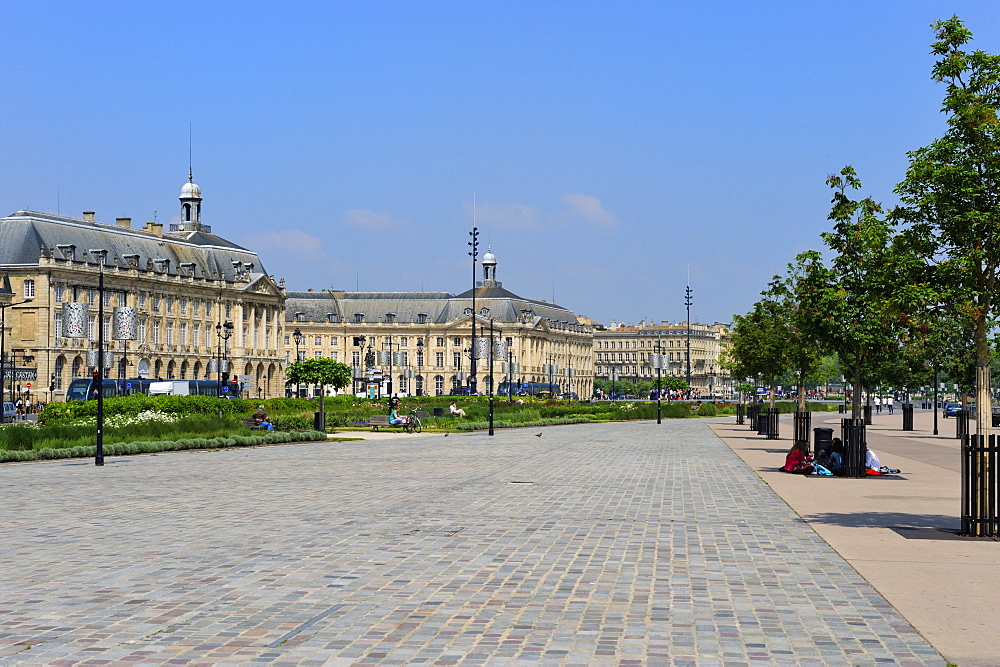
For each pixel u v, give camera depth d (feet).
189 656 36.17
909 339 111.34
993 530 64.23
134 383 411.75
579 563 54.44
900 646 37.81
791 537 64.18
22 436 148.66
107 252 513.04
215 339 595.47
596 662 35.63
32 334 468.75
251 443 178.70
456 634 39.29
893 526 69.36
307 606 43.91
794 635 39.34
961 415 146.72
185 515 74.23
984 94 71.51
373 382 480.23
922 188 72.13
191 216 633.61
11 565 53.31
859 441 109.19
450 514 75.15
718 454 150.41
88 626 40.37
